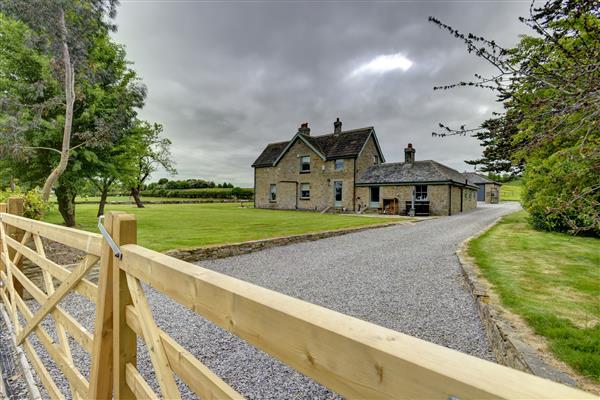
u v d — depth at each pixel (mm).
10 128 7309
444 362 480
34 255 2629
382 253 7020
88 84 8961
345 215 17328
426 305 3914
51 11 7102
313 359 639
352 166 20266
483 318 3250
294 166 22938
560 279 4020
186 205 28453
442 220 14250
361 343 562
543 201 3857
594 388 1764
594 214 2432
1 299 3924
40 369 2365
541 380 422
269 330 732
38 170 9211
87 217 13766
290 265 5980
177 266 1042
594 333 2414
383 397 527
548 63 2344
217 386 860
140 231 9219
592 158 2273
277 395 2287
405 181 18250
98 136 8547
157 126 23828
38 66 8602
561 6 2125
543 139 2336
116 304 1355
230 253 6723
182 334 3209
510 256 5523
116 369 1359
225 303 851
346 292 4438
